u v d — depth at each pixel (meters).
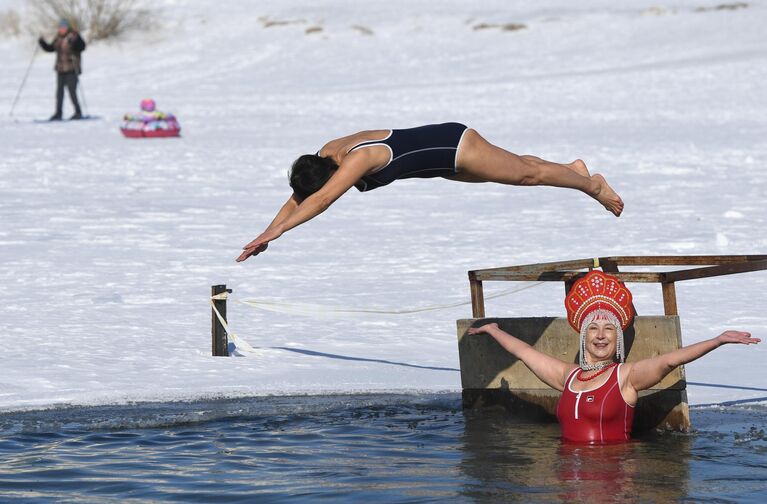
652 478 23.19
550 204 73.50
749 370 35.03
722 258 30.72
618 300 27.39
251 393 32.59
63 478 23.62
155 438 27.44
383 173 26.52
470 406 31.33
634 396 27.09
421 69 175.62
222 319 38.19
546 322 30.08
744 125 112.19
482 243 59.22
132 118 113.69
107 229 64.56
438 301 46.06
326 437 27.62
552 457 25.27
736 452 25.50
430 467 24.39
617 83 147.38
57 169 90.06
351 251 57.81
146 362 36.75
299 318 43.97
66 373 34.97
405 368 36.12
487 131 109.38
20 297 47.28
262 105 139.38
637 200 73.38
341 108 132.75
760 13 193.88
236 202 74.69
